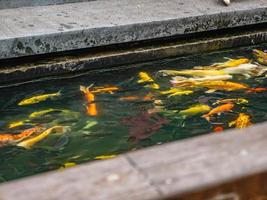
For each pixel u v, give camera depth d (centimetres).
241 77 612
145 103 546
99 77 613
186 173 176
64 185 169
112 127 500
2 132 484
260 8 702
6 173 428
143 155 185
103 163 181
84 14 650
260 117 525
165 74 623
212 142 193
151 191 168
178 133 493
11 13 640
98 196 165
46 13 648
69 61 608
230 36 705
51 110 527
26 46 572
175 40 670
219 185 174
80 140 478
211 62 666
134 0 714
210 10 682
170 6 695
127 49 641
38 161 445
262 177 180
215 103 548
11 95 562
